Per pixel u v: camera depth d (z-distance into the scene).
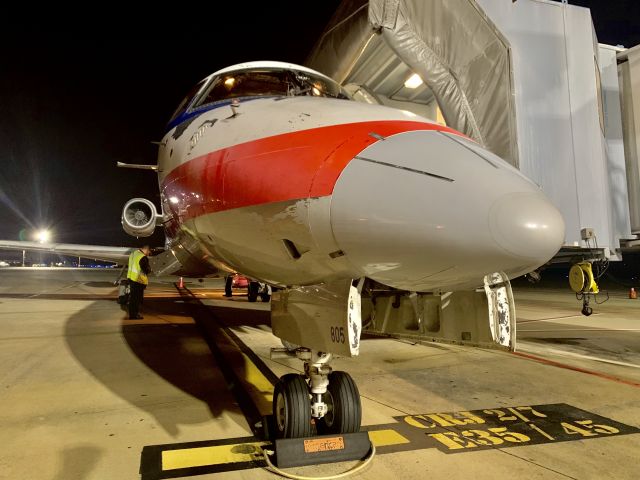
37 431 3.73
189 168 3.74
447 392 4.96
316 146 2.87
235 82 4.50
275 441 3.13
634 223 8.54
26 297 15.65
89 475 2.97
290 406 3.24
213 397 4.68
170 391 4.89
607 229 7.39
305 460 3.11
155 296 17.59
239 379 5.39
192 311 12.28
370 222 2.49
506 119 6.66
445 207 2.39
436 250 2.43
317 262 2.84
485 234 2.34
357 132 2.88
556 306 15.05
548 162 7.05
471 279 2.67
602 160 7.45
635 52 8.62
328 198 2.63
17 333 8.36
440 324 3.35
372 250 2.54
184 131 4.27
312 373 3.33
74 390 4.90
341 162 2.70
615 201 8.44
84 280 28.95
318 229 2.68
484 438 3.66
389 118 3.08
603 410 4.39
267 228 2.96
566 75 7.34
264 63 4.77
